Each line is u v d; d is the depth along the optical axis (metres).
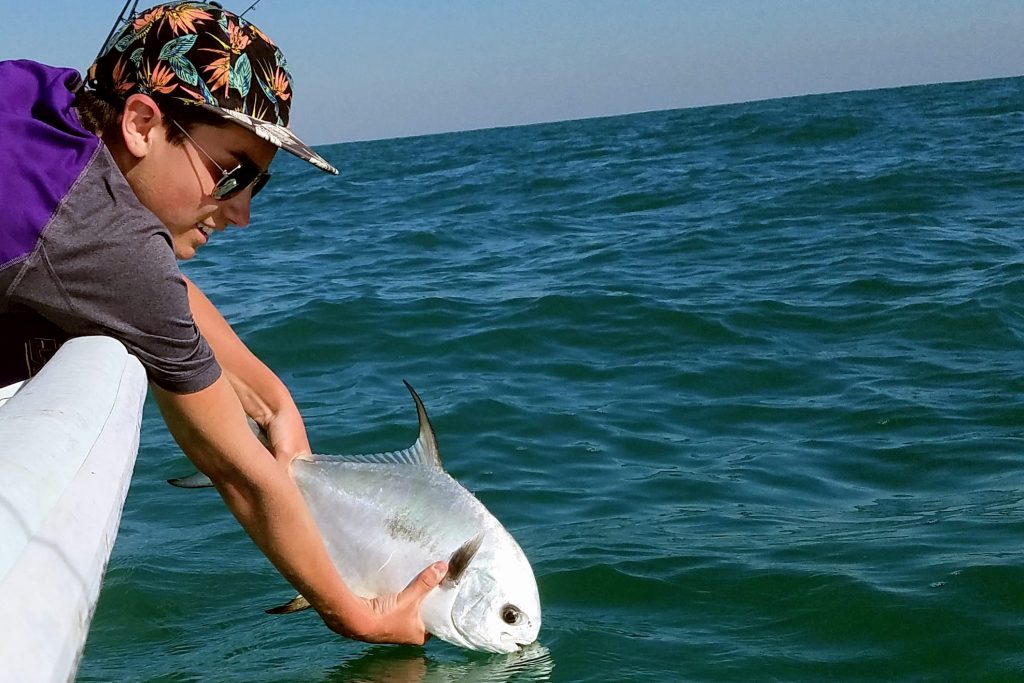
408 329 8.26
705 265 10.90
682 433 5.79
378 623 2.77
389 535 2.96
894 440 5.52
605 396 6.51
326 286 10.66
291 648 3.28
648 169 23.66
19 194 1.70
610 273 10.59
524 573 3.07
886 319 8.03
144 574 3.85
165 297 1.84
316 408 6.34
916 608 3.50
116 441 1.49
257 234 16.53
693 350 7.52
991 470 4.98
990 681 3.09
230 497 2.32
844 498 4.71
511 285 10.09
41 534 1.15
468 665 3.15
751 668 3.14
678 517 4.47
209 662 3.20
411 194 22.38
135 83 1.92
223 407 2.11
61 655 1.06
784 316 8.31
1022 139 23.28
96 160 1.78
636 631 3.40
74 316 1.79
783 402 6.31
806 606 3.56
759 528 4.32
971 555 3.90
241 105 1.96
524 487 4.88
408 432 5.72
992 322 7.71
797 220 13.70
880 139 26.52
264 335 8.15
